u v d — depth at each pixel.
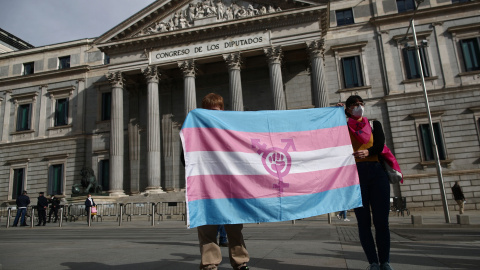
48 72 42.81
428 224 16.19
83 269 5.71
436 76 33.09
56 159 40.69
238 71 32.66
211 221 4.66
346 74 35.09
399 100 33.41
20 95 43.47
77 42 43.19
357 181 5.18
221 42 33.28
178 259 6.70
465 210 30.58
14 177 41.94
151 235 13.95
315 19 31.98
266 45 32.31
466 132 31.86
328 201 5.16
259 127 5.32
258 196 4.96
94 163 39.56
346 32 35.69
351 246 8.16
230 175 4.93
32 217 22.06
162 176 36.69
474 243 8.92
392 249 7.61
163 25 35.00
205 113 5.12
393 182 5.22
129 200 31.38
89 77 42.12
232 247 4.80
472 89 32.41
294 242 9.34
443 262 5.74
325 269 5.19
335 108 5.71
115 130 33.91
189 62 33.53
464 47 33.44
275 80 31.48
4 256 7.40
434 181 31.50
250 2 34.06
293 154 5.27
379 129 5.13
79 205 30.59
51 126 41.84
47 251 8.23
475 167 31.17
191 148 4.89
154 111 33.44
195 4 35.25
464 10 33.72
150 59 34.41
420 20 34.38
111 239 12.28
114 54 35.41
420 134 32.62
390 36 34.69
